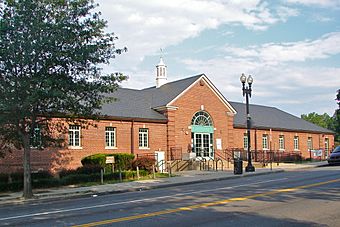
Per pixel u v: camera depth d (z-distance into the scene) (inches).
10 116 713.6
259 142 1787.6
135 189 841.5
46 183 906.7
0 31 694.5
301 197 564.4
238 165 1132.5
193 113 1473.9
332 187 680.4
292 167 1368.1
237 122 1697.8
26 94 701.9
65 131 861.2
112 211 506.9
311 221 393.7
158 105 1421.0
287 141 1932.8
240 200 552.7
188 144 1441.9
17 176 927.7
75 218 464.4
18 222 456.8
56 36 714.8
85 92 776.9
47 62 724.7
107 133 1259.8
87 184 945.5
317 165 1441.9
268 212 449.1
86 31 753.6
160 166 1286.9
